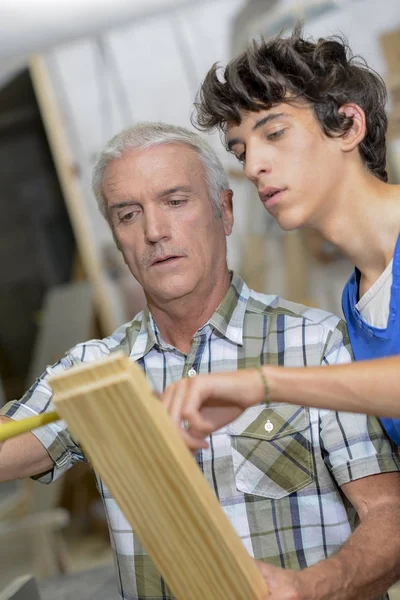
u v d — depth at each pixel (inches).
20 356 324.5
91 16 154.4
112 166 61.2
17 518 169.0
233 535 36.9
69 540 226.4
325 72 52.1
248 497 59.4
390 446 58.2
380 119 55.8
